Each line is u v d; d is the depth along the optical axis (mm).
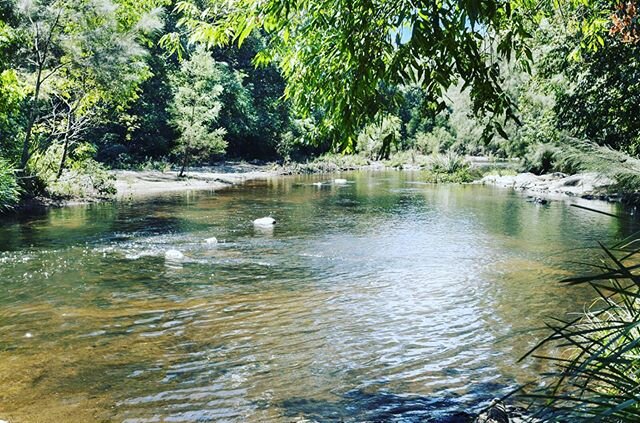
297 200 21906
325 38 4184
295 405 5051
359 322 7477
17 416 4781
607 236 14180
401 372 5840
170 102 37625
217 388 5414
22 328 7086
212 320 7512
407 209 19453
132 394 5258
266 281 9633
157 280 9594
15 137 19406
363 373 5805
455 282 9680
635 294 1772
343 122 3520
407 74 3115
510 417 4469
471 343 6691
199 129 30734
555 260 11453
